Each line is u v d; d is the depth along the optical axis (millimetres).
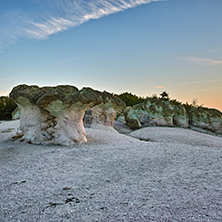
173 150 8531
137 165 6914
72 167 6902
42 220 4078
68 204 4605
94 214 4176
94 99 10672
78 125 10773
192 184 5270
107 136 12570
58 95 9750
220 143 14109
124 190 5137
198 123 22250
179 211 4098
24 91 10320
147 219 3908
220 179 5500
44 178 6031
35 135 10336
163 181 5555
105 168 6750
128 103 28781
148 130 17422
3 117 23766
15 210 4434
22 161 7598
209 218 3832
